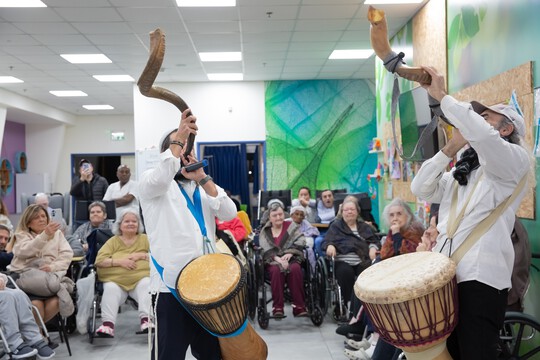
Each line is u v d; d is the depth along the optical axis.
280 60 9.05
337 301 4.68
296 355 3.86
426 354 1.72
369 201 5.91
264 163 10.83
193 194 2.25
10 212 13.65
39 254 4.16
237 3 6.16
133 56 8.49
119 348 4.17
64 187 15.41
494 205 1.74
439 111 1.85
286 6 6.30
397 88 1.82
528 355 2.64
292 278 4.67
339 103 10.91
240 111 10.81
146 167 10.19
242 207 8.92
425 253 1.89
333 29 7.28
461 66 4.89
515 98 3.63
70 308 4.04
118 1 5.96
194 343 2.19
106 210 5.50
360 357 3.42
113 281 4.38
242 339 2.05
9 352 3.46
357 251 4.73
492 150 1.66
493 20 4.12
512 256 1.75
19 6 6.05
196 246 2.14
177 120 10.69
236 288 1.95
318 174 10.88
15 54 8.21
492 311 1.70
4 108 11.35
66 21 6.62
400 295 1.63
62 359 3.91
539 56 3.36
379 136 8.15
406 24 6.97
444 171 1.98
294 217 5.71
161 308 2.10
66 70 9.39
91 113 15.11
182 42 7.77
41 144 14.80
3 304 3.51
